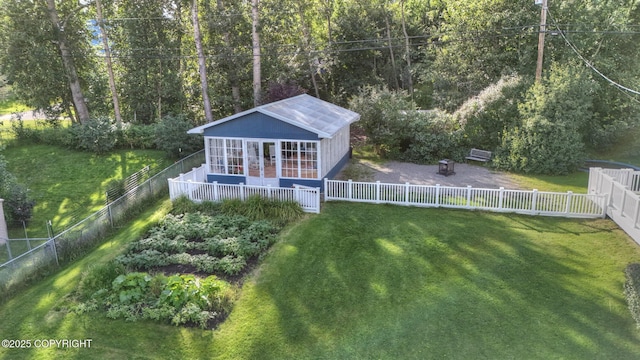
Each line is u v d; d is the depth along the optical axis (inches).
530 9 956.0
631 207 495.2
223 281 440.5
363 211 601.0
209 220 573.9
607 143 906.1
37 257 485.7
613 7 989.2
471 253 479.8
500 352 339.9
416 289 423.2
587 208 557.9
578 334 352.2
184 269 472.1
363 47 1355.8
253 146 684.1
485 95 861.8
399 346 353.7
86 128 962.1
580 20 936.3
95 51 1198.9
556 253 472.4
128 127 1007.6
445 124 863.1
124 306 403.9
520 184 708.7
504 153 809.5
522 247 487.5
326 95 1396.4
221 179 700.0
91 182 830.5
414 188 609.0
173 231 553.6
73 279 461.4
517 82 842.2
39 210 724.7
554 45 948.6
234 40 1170.6
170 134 906.7
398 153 880.3
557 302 392.5
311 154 649.0
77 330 381.1
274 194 614.5
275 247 510.3
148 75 1191.6
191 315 387.5
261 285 439.2
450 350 345.7
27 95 1093.1
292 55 1221.1
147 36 1144.2
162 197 718.5
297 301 414.3
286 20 1182.9
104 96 1261.1
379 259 477.1
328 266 468.4
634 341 340.2
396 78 1476.4
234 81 1183.6
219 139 681.6
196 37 1056.8
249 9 1167.0
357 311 397.7
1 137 1034.7
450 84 1100.5
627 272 422.0
